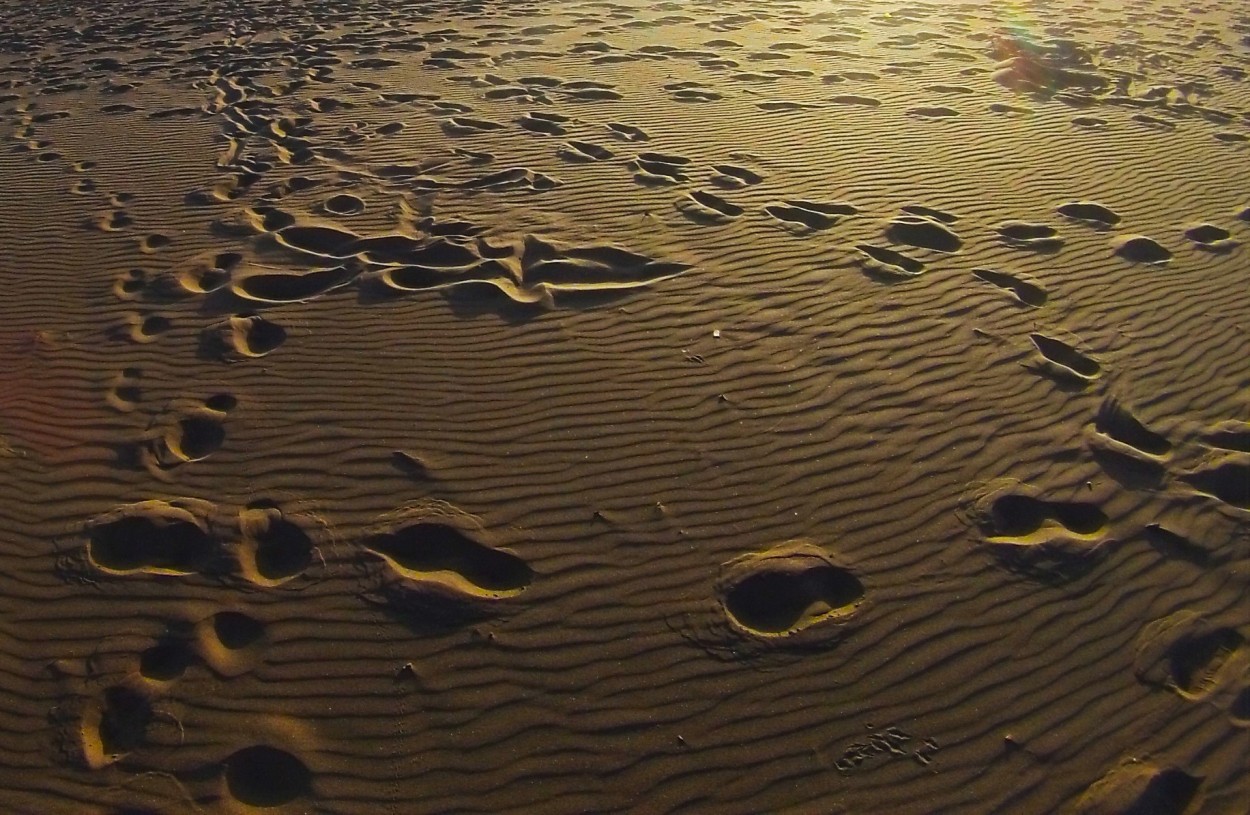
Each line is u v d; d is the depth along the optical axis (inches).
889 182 332.2
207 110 442.3
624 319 248.7
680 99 428.1
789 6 666.2
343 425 214.4
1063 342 238.7
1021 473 197.3
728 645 163.5
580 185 331.0
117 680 159.3
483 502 192.9
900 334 240.7
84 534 187.3
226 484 199.0
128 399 226.7
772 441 206.2
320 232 302.2
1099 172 345.1
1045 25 602.9
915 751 146.7
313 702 155.5
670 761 146.6
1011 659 159.9
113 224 319.3
